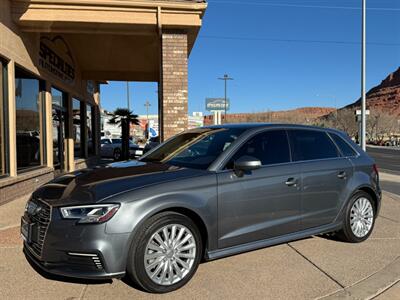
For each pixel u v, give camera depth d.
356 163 5.82
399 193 10.64
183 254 4.12
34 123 10.74
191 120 30.02
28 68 9.73
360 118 23.11
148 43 12.95
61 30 9.50
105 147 28.12
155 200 3.92
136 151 28.03
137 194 3.88
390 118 98.31
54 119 12.67
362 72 21.16
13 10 8.75
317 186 5.25
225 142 4.88
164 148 5.52
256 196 4.66
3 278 4.32
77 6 8.99
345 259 5.08
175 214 4.05
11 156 8.73
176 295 3.97
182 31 9.62
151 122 47.31
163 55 9.60
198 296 3.96
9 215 7.16
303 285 4.26
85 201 3.76
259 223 4.71
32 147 10.54
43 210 3.95
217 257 4.39
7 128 8.70
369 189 5.93
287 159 5.12
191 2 9.27
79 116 16.45
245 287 4.19
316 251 5.38
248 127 5.13
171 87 9.66
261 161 4.87
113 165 4.94
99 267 3.71
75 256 3.70
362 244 5.73
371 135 90.12
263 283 4.29
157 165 4.74
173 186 4.10
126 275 4.02
